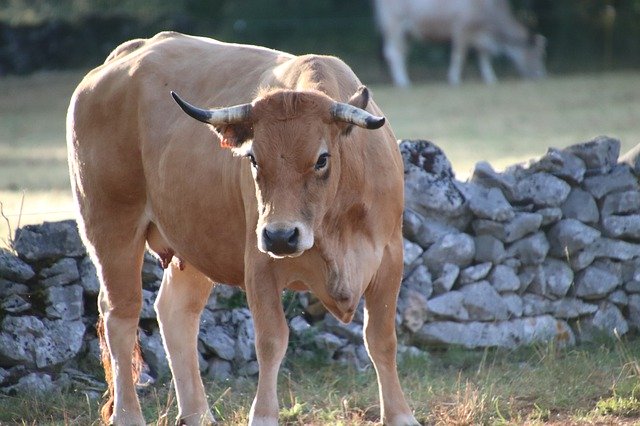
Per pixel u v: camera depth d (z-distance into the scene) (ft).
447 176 66.39
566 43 271.49
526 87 230.48
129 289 55.16
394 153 49.39
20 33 253.03
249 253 47.01
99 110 55.72
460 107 196.54
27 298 61.67
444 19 257.55
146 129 53.67
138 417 53.78
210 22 272.31
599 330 65.98
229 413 55.21
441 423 50.80
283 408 54.95
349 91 48.73
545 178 66.90
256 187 44.91
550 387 55.67
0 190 109.50
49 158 140.15
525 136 146.72
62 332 61.11
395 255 48.91
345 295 46.32
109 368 55.67
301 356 63.05
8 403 57.77
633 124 155.84
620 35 263.90
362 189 46.37
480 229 65.31
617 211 67.10
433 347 64.13
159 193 52.80
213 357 62.69
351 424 50.80
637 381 54.70
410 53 289.53
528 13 277.85
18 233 62.18
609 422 49.90
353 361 62.80
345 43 279.08
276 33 273.95
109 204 55.26
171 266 56.34
